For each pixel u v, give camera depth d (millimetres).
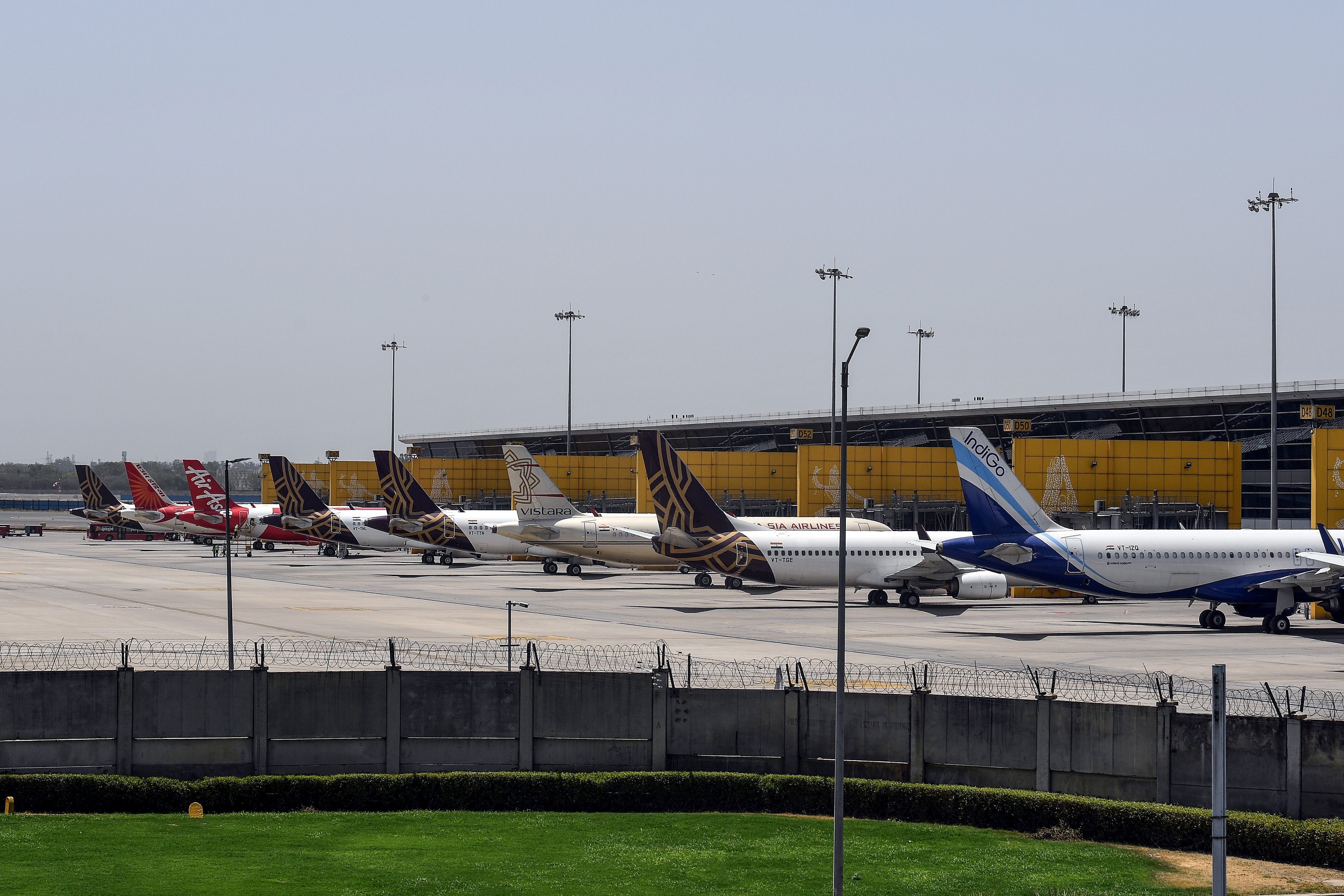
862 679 110562
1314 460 184750
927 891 61656
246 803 79562
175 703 83938
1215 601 161500
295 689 84812
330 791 80375
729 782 81188
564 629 152875
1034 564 161750
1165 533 164500
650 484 191000
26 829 72000
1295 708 96375
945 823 76938
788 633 150125
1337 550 161875
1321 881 63969
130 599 193000
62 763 82438
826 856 68250
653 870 65125
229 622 99000
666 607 185875
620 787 80875
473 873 64000
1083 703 78500
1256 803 74500
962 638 148000
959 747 81812
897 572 187500
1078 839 72938
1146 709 76750
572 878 63281
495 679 86375
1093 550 161500
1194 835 70312
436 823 76000
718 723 86188
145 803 78500
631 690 86312
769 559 188750
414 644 134500
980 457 165500
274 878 62406
